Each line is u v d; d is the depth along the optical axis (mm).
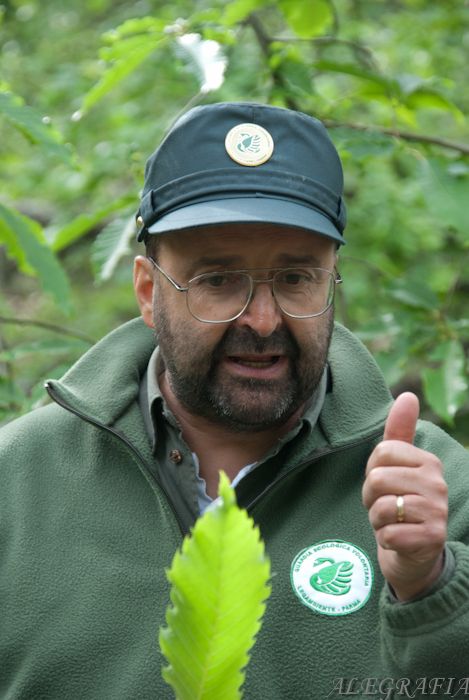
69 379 3123
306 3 5133
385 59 9039
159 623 2701
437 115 9477
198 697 1419
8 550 2887
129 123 7922
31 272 4246
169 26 4590
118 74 4504
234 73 6133
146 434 2934
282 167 2756
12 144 9117
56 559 2830
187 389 2785
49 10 10188
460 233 4160
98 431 3027
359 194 8195
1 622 2799
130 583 2756
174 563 1346
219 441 2928
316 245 2721
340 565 2703
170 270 2777
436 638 2359
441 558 2410
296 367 2734
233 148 2760
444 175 4293
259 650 2627
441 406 4508
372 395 2980
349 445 2846
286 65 4863
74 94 8250
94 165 7422
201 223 2637
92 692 2678
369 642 2629
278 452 2859
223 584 1352
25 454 3041
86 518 2887
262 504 2789
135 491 2922
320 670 2611
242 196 2717
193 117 2807
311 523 2787
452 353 4613
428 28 8648
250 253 2682
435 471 2244
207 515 1331
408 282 4863
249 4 4605
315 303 2725
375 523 2248
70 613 2754
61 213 8508
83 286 10586
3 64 9422
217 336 2713
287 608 2662
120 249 4348
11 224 3963
